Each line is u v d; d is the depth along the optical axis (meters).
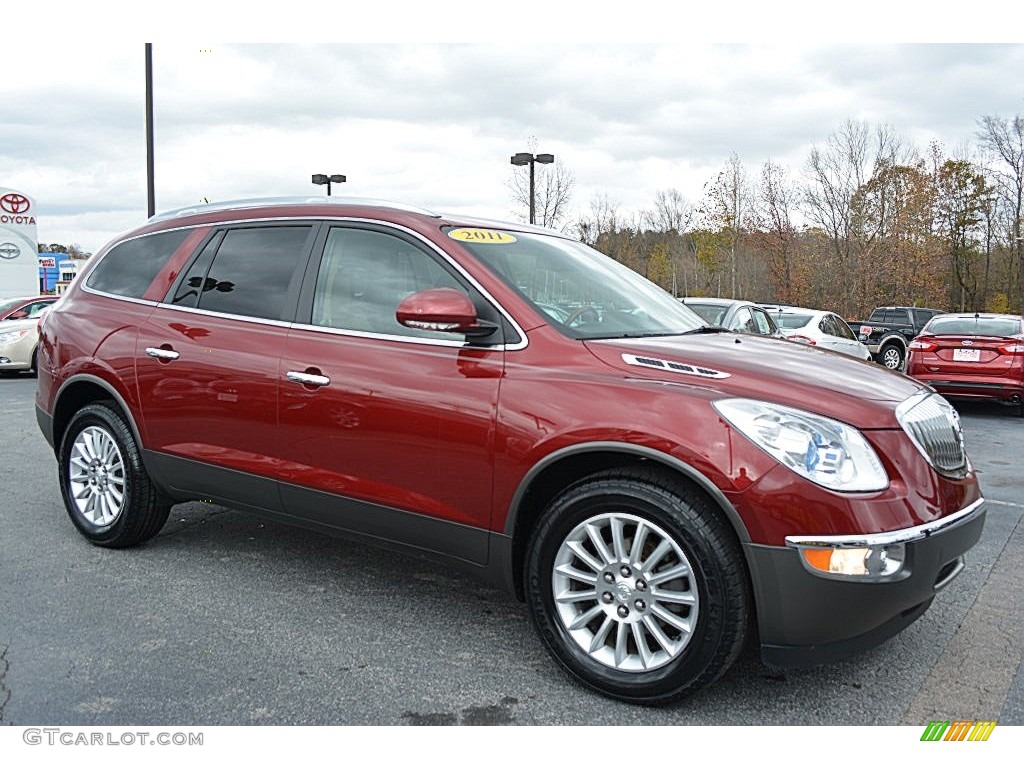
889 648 3.46
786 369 3.05
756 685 3.11
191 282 4.29
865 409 2.83
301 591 4.01
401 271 3.61
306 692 3.02
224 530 4.97
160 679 3.09
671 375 2.96
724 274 49.03
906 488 2.76
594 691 3.02
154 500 4.42
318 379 3.61
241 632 3.52
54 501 5.59
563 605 3.07
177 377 4.11
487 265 3.43
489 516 3.19
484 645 3.43
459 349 3.32
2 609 3.73
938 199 49.38
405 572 4.29
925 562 2.74
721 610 2.74
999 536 5.18
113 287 4.67
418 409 3.33
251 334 3.91
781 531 2.65
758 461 2.68
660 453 2.79
